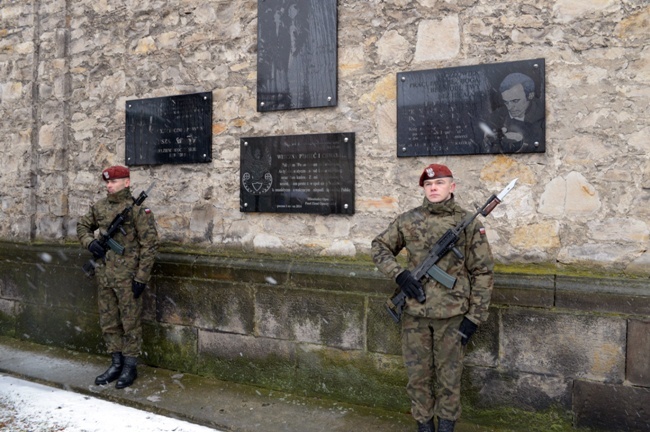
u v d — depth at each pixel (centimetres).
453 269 278
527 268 319
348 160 367
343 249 371
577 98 310
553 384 302
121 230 387
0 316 525
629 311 285
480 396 320
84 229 405
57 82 500
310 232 383
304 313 370
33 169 515
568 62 312
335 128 375
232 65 414
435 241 280
